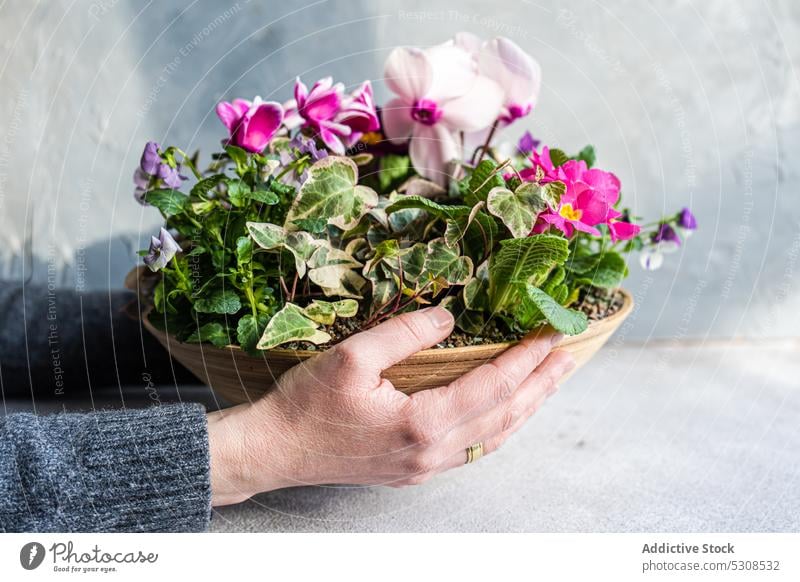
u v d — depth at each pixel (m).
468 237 0.56
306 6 0.86
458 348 0.53
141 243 0.88
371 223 0.57
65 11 0.84
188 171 0.83
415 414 0.52
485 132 0.68
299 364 0.53
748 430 0.72
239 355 0.54
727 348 0.95
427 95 0.61
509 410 0.55
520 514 0.60
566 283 0.59
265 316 0.54
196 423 0.53
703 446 0.69
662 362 0.90
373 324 0.55
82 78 0.86
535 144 0.69
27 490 0.51
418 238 0.57
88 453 0.52
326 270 0.55
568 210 0.55
